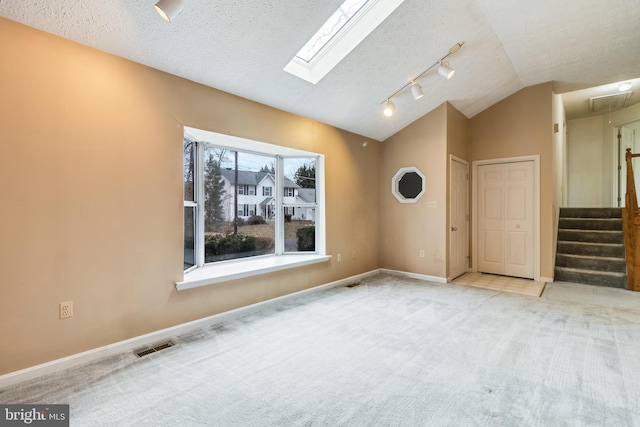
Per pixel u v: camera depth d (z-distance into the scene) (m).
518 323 2.83
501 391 1.79
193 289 2.75
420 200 4.64
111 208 2.29
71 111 2.10
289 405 1.68
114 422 1.55
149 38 2.22
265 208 3.91
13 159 1.89
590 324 2.79
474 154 5.08
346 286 4.22
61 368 2.05
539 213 4.47
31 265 1.96
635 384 1.84
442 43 3.12
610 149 6.14
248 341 2.49
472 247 5.11
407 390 1.81
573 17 3.00
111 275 2.29
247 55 2.58
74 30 2.04
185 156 3.05
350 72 3.20
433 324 2.82
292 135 3.65
